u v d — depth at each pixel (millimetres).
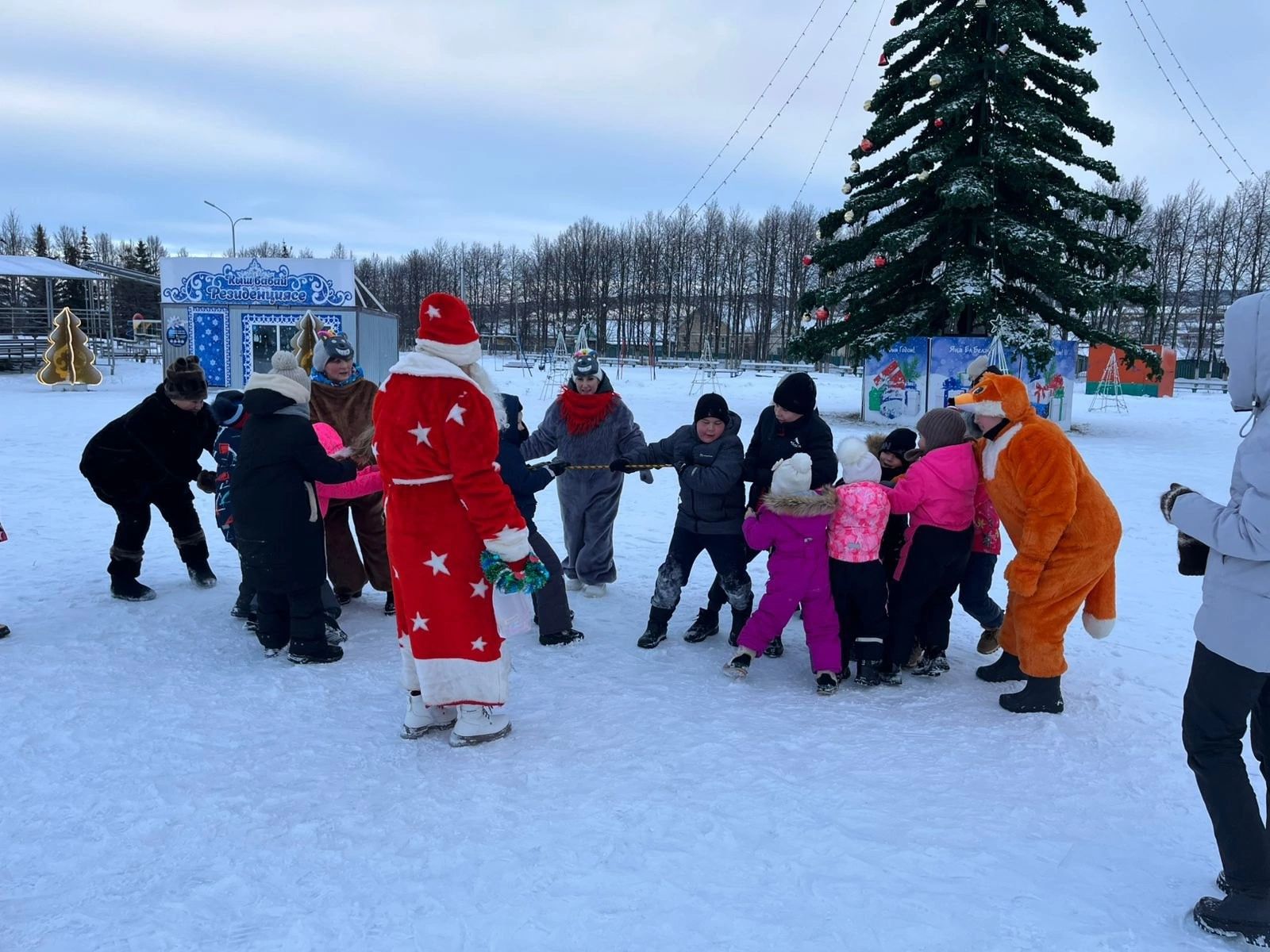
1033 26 17297
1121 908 2539
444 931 2367
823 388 34531
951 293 16859
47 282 34250
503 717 3643
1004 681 4434
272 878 2611
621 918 2430
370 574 5328
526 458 5938
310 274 26953
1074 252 18484
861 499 4211
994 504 4141
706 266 73688
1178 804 3178
